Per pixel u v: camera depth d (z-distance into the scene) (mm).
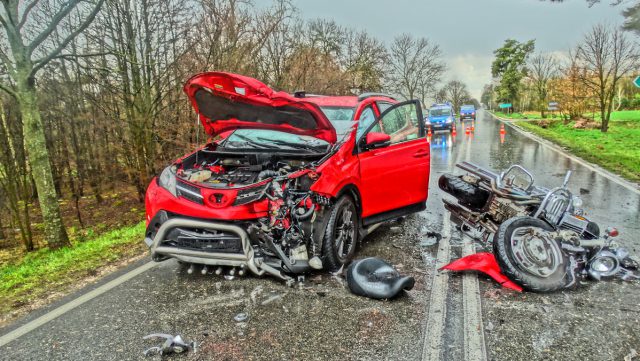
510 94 78625
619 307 3518
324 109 5191
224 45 11977
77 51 12789
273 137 5195
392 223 6266
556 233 3852
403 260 4738
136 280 4402
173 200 4023
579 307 3535
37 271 5293
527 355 2859
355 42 36625
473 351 2914
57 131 16969
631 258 4500
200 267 4625
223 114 4609
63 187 20703
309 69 19109
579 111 29828
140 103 12414
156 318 3516
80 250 6148
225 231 3863
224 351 2984
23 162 12141
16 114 12523
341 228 4434
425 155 5953
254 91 3980
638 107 44875
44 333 3371
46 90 13383
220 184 4102
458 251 5016
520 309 3518
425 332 3168
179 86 11664
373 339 3086
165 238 4039
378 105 5465
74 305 3877
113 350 3062
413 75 57938
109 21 11953
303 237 4020
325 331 3209
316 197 4035
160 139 12484
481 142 19562
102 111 12898
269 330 3244
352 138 4715
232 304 3705
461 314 3455
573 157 13281
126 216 13891
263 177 4133
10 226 14055
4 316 3791
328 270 4355
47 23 11578
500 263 3822
